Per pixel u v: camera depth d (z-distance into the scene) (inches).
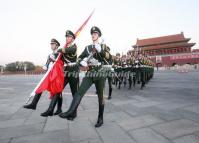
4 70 2516.0
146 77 519.8
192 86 470.9
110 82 310.2
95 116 209.0
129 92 384.2
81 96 147.3
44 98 335.3
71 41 173.3
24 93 407.5
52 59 176.4
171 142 139.0
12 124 185.6
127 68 447.2
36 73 1843.0
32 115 217.8
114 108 244.7
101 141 142.6
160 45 2864.2
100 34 162.7
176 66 2453.2
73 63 176.7
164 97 316.5
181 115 205.2
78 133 159.2
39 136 153.9
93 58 159.2
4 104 286.2
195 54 2507.4
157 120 189.6
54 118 202.8
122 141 141.9
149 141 141.2
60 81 160.1
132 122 185.3
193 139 143.3
